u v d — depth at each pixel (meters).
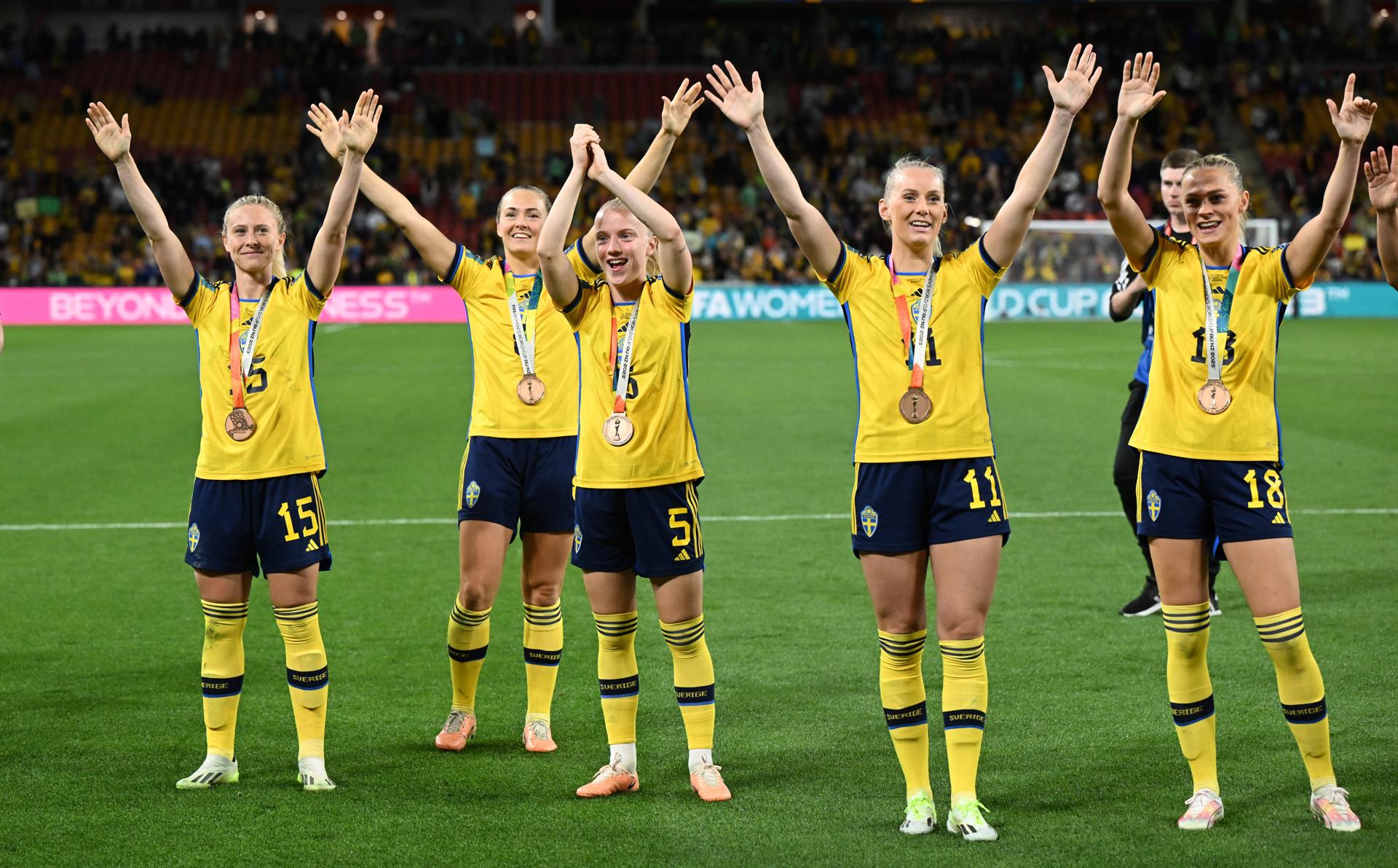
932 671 15.47
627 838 10.88
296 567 12.08
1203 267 11.27
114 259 82.56
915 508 11.07
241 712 14.19
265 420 12.09
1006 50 108.56
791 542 22.50
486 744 13.27
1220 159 11.17
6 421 38.16
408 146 97.19
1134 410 16.75
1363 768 12.23
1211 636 16.75
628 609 12.05
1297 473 28.42
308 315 12.38
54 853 10.56
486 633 13.37
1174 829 10.93
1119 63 105.81
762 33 113.69
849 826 11.13
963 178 92.81
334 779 12.26
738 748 13.09
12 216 86.19
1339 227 10.66
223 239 12.37
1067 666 15.50
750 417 38.84
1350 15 116.31
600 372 11.88
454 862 10.39
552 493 13.23
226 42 105.12
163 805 11.59
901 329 11.12
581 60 107.50
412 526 23.84
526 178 94.62
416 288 79.50
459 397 43.78
